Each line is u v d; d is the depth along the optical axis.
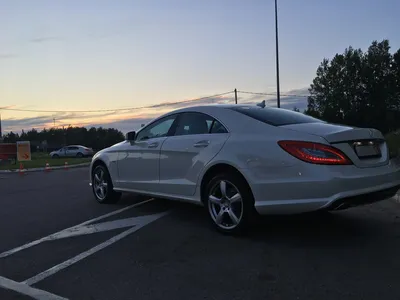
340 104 64.12
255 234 5.30
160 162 6.21
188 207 7.14
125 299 3.56
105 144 104.12
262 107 5.77
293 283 3.77
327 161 4.45
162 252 4.77
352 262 4.24
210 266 4.27
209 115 5.68
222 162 5.15
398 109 62.88
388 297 3.42
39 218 6.83
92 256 4.72
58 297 3.64
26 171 20.91
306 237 5.13
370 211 6.50
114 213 6.90
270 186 4.71
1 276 4.19
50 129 108.12
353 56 64.25
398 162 5.21
